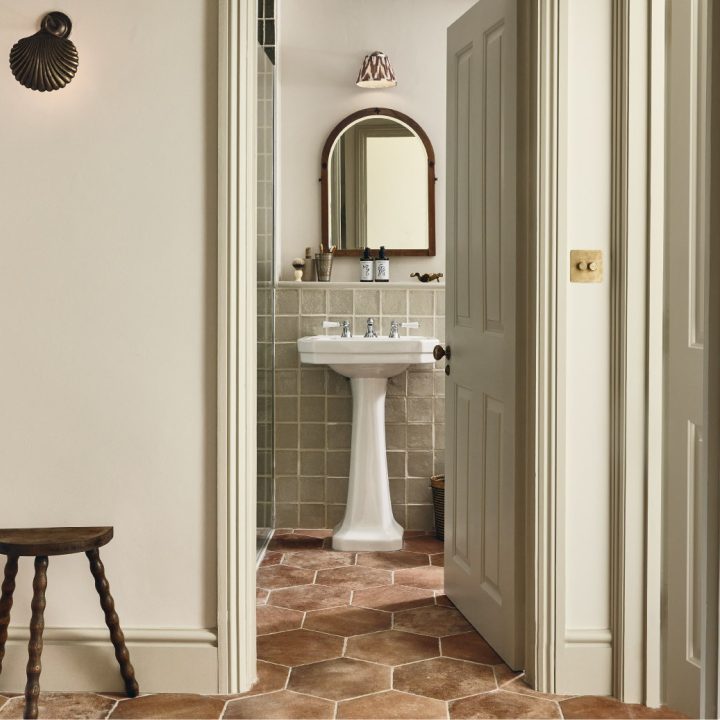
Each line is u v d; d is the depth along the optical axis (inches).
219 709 88.0
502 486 100.6
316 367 161.3
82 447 92.4
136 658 92.3
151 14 90.4
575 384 92.4
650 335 89.9
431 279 161.6
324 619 115.4
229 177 90.3
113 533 92.3
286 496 163.6
